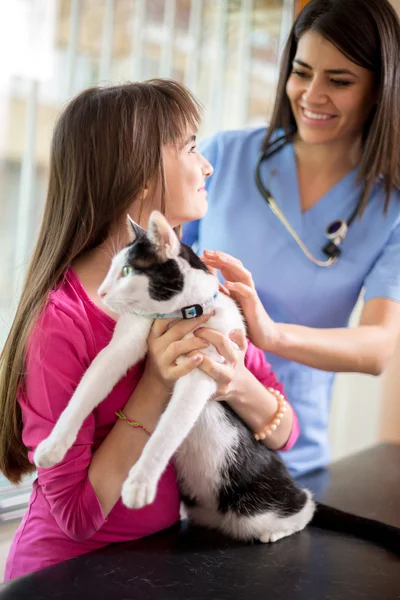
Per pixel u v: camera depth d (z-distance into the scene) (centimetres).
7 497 146
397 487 133
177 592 84
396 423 231
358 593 87
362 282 146
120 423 94
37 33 140
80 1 148
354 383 237
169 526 107
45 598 80
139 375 99
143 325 94
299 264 145
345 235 145
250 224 148
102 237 102
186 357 92
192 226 156
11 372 95
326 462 153
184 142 103
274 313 148
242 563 94
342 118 135
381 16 128
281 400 111
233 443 106
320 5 131
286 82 144
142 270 90
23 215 147
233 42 187
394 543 105
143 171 98
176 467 108
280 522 106
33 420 92
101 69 156
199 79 180
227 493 106
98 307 99
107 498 91
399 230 144
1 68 136
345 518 111
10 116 142
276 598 84
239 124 193
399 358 227
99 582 85
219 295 98
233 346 95
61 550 96
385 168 140
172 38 171
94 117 98
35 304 95
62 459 86
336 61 128
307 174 148
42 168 149
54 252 98
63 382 92
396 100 134
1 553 145
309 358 119
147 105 100
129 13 160
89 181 98
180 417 87
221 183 153
